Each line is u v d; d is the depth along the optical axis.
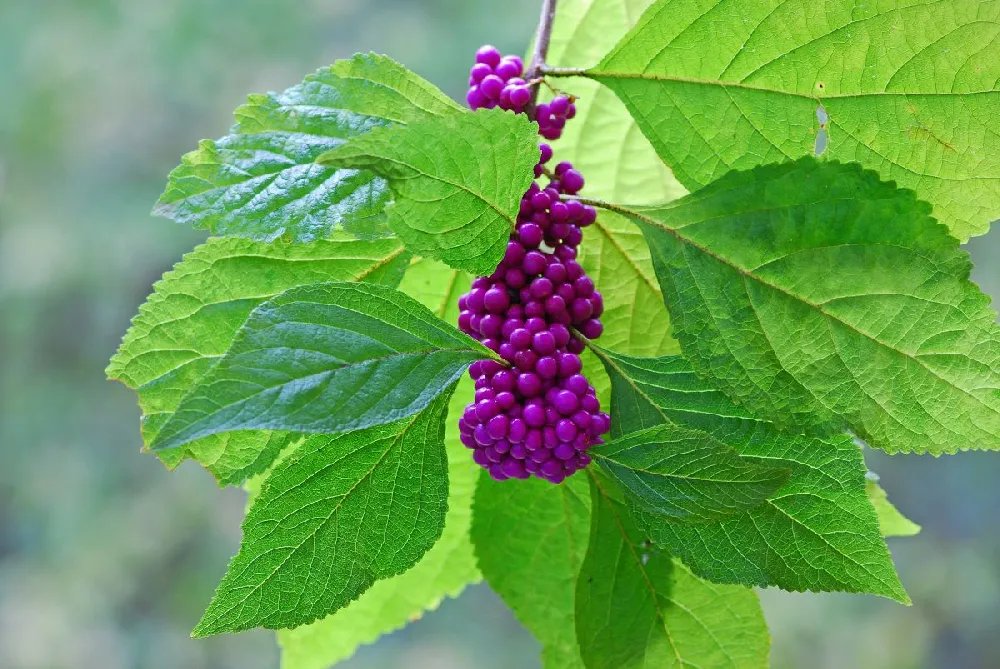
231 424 0.44
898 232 0.47
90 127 2.17
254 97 0.48
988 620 2.04
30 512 2.18
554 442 0.47
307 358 0.45
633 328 0.53
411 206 0.46
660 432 0.47
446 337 0.46
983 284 1.81
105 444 2.22
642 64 0.49
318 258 0.50
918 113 0.48
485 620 2.31
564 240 0.49
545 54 0.51
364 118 0.49
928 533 2.13
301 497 0.47
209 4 2.08
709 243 0.48
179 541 2.21
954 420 0.47
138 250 2.14
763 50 0.48
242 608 0.47
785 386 0.48
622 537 0.52
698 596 0.52
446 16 1.99
